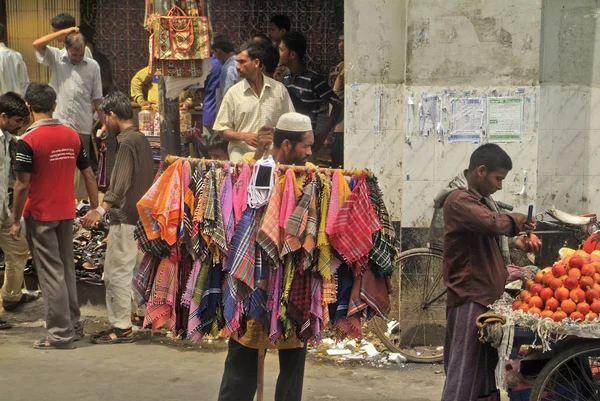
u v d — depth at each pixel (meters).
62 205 6.57
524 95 6.57
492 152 4.71
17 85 8.53
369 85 6.79
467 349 4.67
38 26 10.23
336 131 8.13
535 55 6.55
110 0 10.62
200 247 4.11
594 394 4.73
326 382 5.97
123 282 6.76
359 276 4.17
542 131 6.93
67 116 8.52
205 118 8.00
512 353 4.87
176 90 6.85
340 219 4.07
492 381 4.72
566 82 6.88
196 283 4.14
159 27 6.60
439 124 6.61
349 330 4.26
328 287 4.14
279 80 8.48
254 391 4.57
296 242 4.03
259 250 4.10
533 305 4.48
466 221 4.62
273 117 6.71
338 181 4.14
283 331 4.16
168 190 4.11
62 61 8.48
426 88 6.60
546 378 4.58
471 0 6.51
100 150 9.11
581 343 4.55
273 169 4.12
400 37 6.75
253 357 4.51
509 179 6.65
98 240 8.09
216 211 4.07
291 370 4.58
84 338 6.91
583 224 6.05
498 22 6.52
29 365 6.21
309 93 8.06
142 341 6.83
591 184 6.94
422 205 6.69
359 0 6.72
